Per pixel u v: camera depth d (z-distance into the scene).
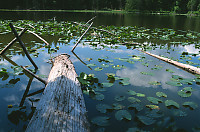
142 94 2.37
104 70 3.36
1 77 2.96
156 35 7.82
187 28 10.59
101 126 1.74
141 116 1.88
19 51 4.55
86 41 6.09
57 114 1.78
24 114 1.97
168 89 2.63
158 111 2.00
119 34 7.38
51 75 2.88
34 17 15.00
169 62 3.92
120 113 1.91
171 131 0.94
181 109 2.10
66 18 15.16
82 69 3.39
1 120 1.85
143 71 3.36
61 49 4.97
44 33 7.46
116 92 2.50
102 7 39.16
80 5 35.72
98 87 2.58
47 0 31.52
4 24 8.81
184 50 5.14
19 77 3.00
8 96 2.37
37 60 3.92
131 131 1.61
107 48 5.20
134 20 15.45
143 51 4.93
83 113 1.93
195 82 2.90
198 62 3.97
